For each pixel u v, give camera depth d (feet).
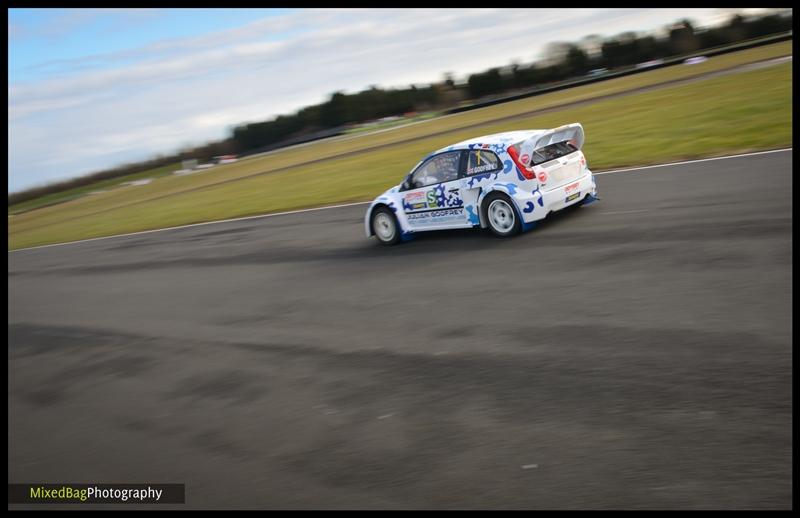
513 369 15.44
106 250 57.00
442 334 18.78
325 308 24.00
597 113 82.43
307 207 56.44
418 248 30.45
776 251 19.70
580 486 10.57
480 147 28.48
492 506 10.53
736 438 10.97
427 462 12.19
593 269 21.75
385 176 66.13
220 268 36.60
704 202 27.58
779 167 31.35
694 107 63.26
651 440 11.40
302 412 15.43
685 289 18.24
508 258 25.17
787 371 12.75
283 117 378.32
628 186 34.86
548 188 27.55
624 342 15.62
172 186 168.35
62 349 25.85
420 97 371.76
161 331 25.59
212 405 16.96
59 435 16.99
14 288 45.88
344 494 11.70
